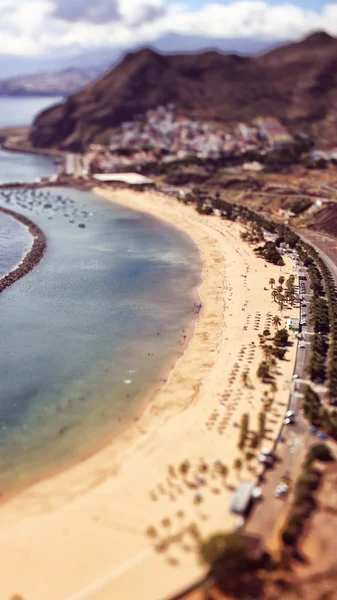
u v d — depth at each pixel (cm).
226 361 19350
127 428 16075
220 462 14038
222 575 10588
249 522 12138
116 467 14312
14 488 13812
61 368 19575
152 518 12400
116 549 11619
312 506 12406
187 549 11494
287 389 17225
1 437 15838
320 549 11344
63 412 16975
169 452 14700
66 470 14388
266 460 13975
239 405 16525
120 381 18650
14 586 10875
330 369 17738
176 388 18000
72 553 11588
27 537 12094
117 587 10712
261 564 11088
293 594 10431
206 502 12769
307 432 15150
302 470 13625
